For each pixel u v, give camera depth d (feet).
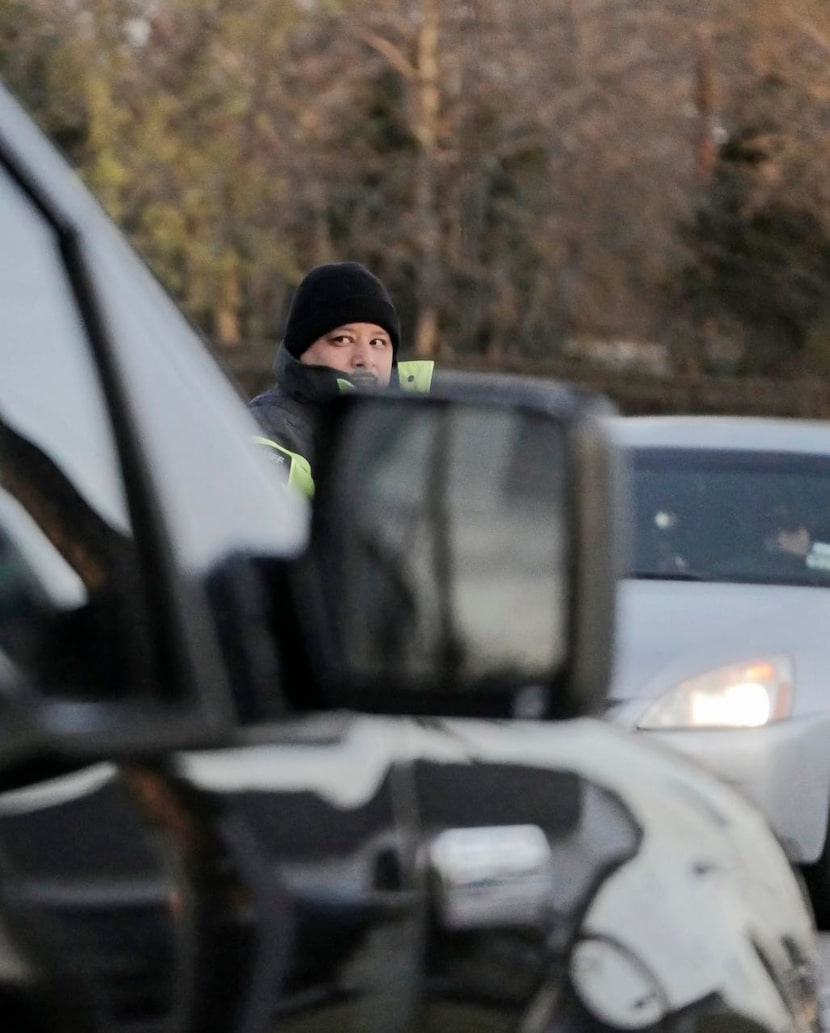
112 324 25.86
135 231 434.71
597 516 24.99
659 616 94.99
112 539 24.80
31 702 22.97
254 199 442.50
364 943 25.26
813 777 91.30
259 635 25.59
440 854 26.66
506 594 24.93
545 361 463.01
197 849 23.70
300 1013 24.44
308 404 61.46
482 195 472.03
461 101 463.01
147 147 431.84
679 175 485.97
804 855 91.30
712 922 31.45
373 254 479.41
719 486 107.24
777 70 476.54
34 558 24.25
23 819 22.25
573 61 465.47
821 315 517.55
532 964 27.58
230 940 23.73
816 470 108.58
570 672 24.88
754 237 514.68
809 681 92.02
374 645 24.88
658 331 513.86
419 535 25.00
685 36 472.85
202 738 24.09
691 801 32.73
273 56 440.86
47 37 425.69
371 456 25.31
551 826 28.63
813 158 479.82
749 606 96.12
